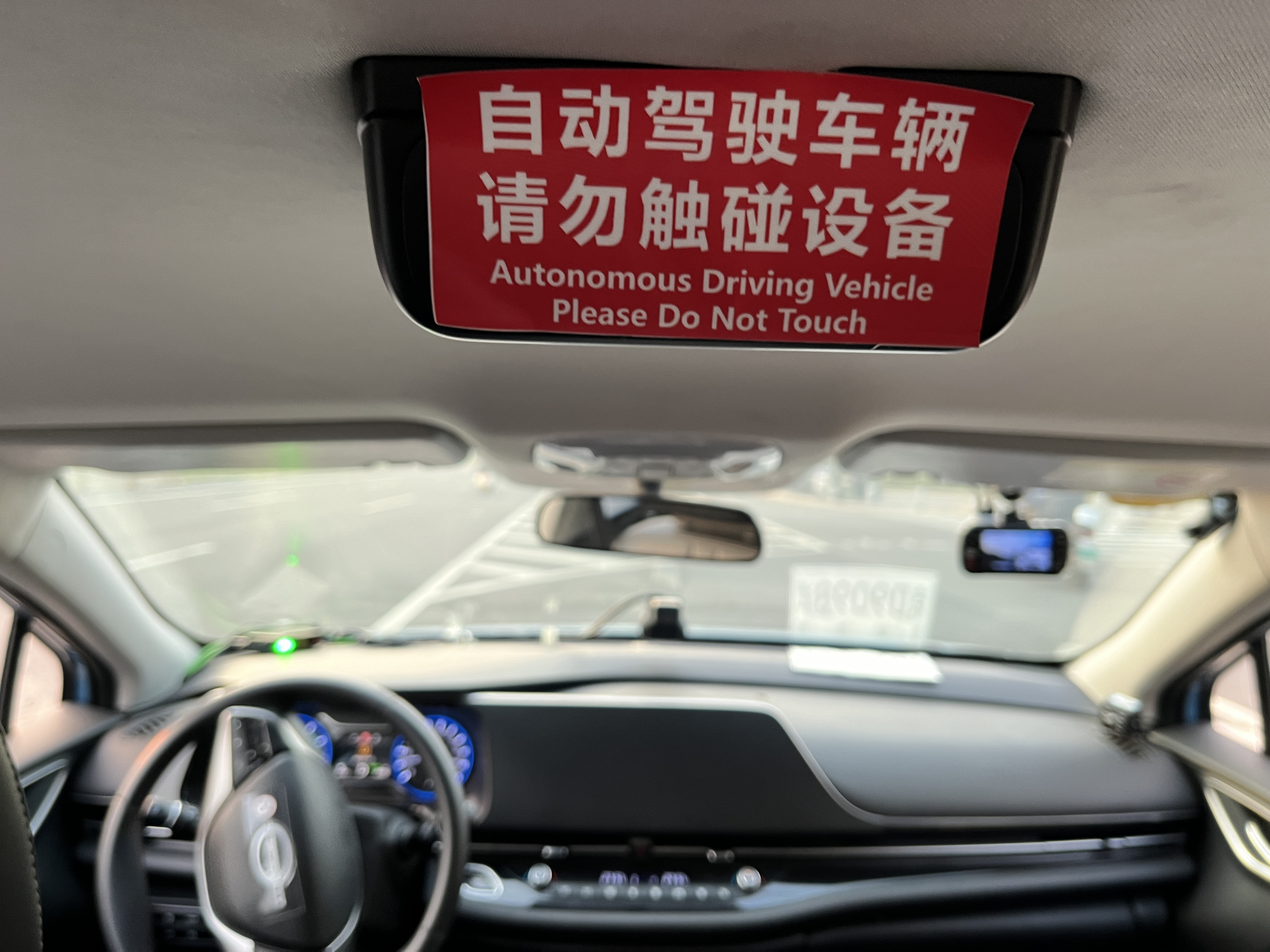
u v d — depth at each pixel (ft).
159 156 2.94
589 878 6.97
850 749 7.25
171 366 4.58
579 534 7.03
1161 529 7.75
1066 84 2.51
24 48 2.41
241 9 2.29
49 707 7.15
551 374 4.68
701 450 5.78
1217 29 2.27
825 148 2.61
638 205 2.72
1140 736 7.59
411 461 6.24
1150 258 3.51
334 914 4.93
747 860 7.04
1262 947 6.45
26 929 2.49
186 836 6.39
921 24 2.32
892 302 2.85
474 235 2.77
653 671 7.88
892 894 6.89
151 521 7.99
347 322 4.12
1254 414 4.97
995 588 9.14
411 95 2.55
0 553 6.00
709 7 2.27
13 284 3.73
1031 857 7.14
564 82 2.52
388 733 6.80
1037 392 4.81
